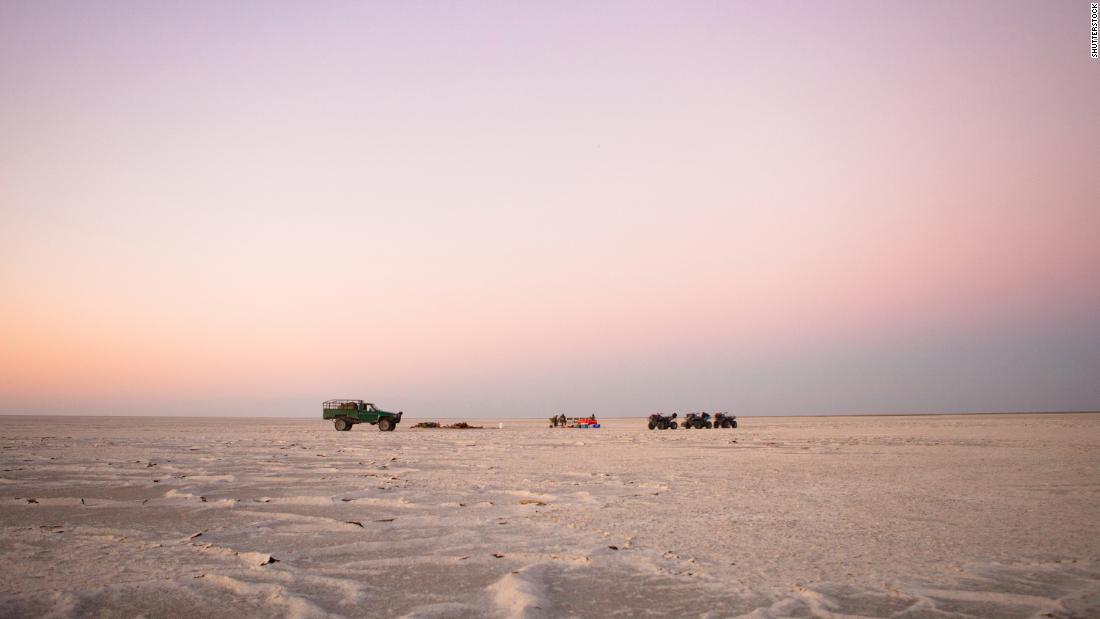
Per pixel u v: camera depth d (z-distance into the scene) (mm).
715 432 51031
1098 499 12625
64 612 5703
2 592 6289
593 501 12422
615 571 7242
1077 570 7242
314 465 19812
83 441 32469
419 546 8500
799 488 14445
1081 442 31609
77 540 8844
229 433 45250
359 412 52125
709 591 6484
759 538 8977
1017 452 25016
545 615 5695
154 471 17656
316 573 7137
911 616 5730
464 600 6184
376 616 5711
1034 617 5711
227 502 12023
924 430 50188
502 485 14875
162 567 7328
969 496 13070
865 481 15742
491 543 8664
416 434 45719
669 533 9312
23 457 21828
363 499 12602
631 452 26531
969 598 6242
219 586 6562
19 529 9562
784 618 5672
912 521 10281
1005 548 8328
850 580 6836
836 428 58438
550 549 8297
